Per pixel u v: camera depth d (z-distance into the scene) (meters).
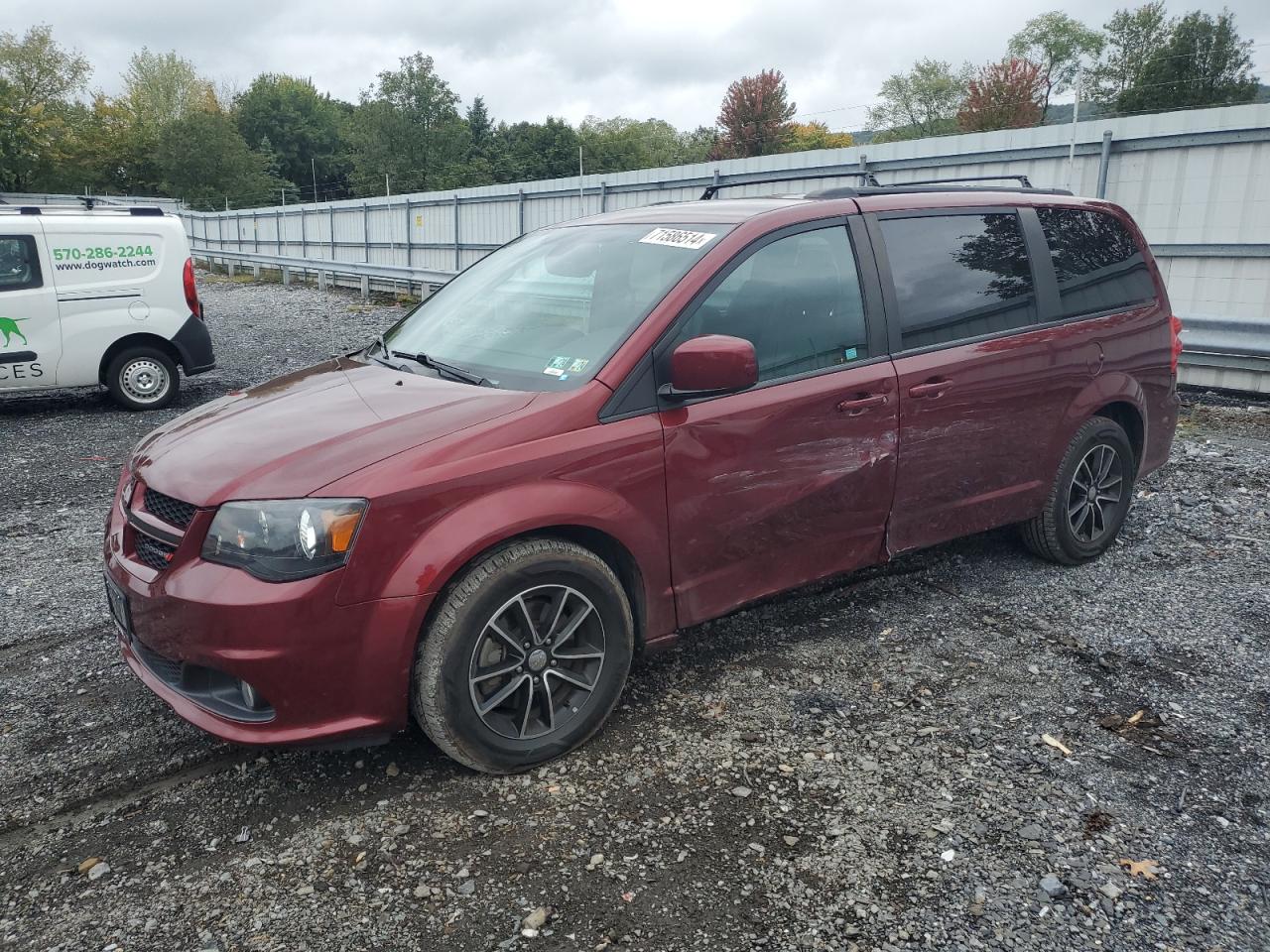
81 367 9.35
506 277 4.00
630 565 3.19
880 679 3.57
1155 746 3.08
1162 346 4.82
